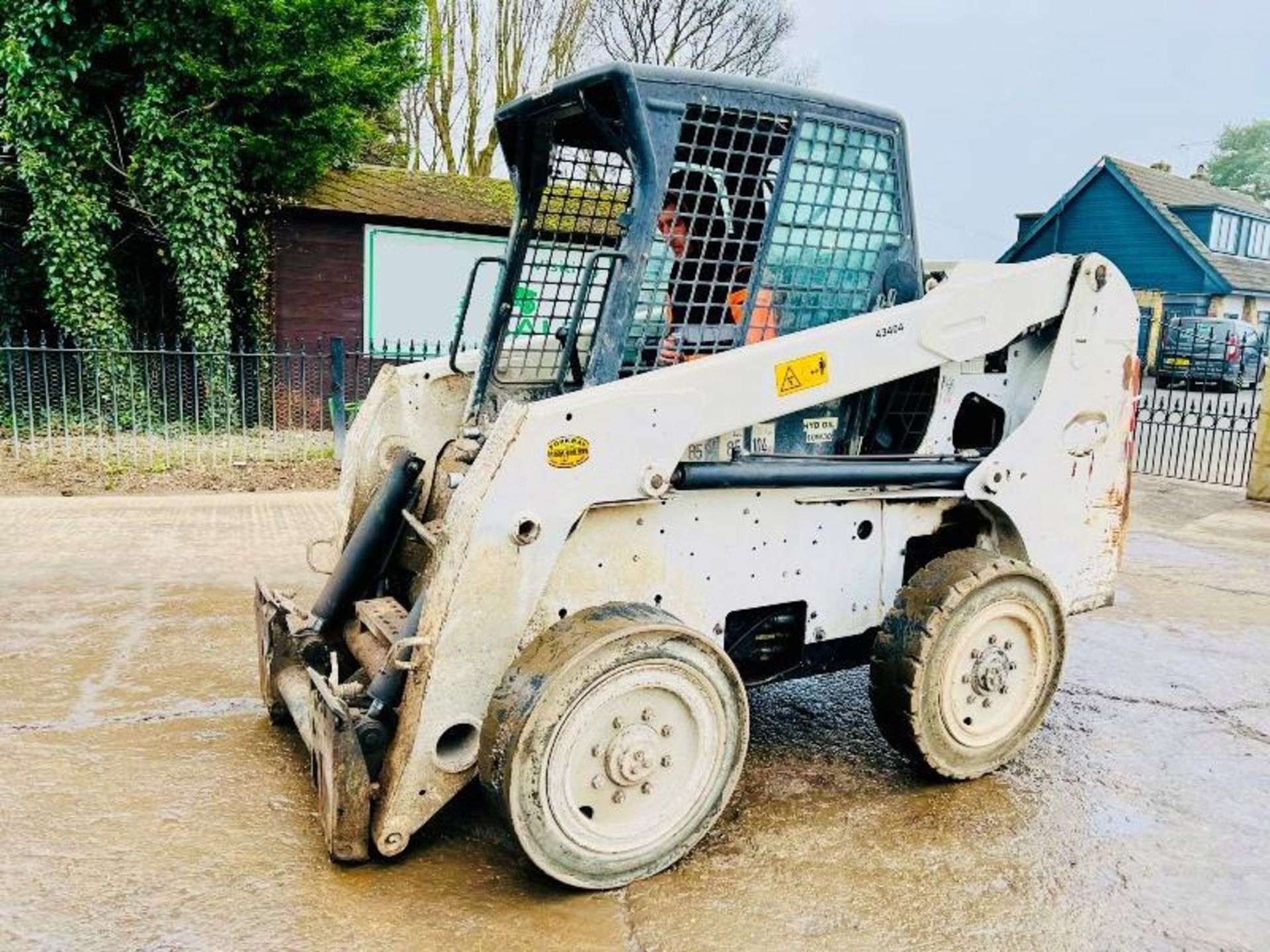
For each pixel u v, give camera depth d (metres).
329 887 2.72
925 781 3.51
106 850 2.87
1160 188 27.36
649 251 2.97
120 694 4.04
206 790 3.25
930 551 3.91
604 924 2.60
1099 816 3.30
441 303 12.12
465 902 2.67
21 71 9.42
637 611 2.79
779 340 3.08
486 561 2.67
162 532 6.81
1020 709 3.55
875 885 2.83
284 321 11.55
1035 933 2.63
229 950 2.43
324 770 2.79
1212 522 8.60
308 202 11.27
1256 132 60.59
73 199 9.98
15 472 8.45
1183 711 4.28
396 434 4.03
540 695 2.54
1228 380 20.22
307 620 3.61
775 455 3.26
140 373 10.76
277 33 10.20
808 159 3.22
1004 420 3.75
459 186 12.70
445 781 2.74
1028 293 3.55
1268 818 3.33
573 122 3.36
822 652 3.52
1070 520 3.82
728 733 2.89
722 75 3.00
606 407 2.77
